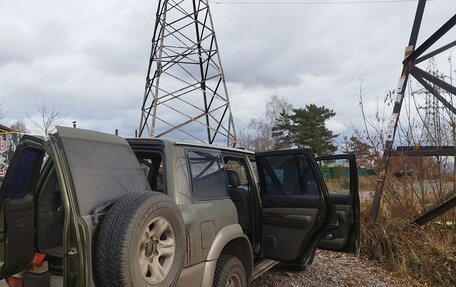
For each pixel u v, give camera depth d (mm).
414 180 7152
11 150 11414
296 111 43719
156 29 17547
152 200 2639
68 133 2598
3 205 2926
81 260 2344
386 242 6602
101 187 2643
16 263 2988
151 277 2617
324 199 4434
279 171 4805
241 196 4812
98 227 2473
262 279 5602
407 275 5895
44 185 3258
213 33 18031
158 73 16391
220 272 3717
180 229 2924
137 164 3092
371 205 7461
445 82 6863
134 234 2434
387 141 7410
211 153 4082
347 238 5520
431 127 6961
